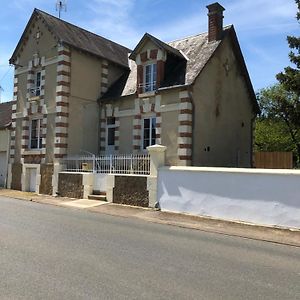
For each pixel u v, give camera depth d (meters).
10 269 6.29
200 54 18.98
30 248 7.71
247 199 12.22
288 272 6.82
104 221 11.95
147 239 9.29
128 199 15.84
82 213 13.75
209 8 19.62
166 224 12.11
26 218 11.66
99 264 6.77
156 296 5.30
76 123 20.52
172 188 14.27
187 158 16.95
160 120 18.09
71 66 20.48
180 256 7.65
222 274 6.50
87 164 18.34
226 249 8.60
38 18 21.73
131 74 22.34
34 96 21.91
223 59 19.89
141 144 19.36
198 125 17.70
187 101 17.17
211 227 11.64
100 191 17.50
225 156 19.67
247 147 22.03
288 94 27.88
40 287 5.49
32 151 21.53
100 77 21.94
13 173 22.84
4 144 24.17
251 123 22.61
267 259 7.80
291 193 11.32
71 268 6.45
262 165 19.27
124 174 16.09
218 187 12.95
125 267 6.66
